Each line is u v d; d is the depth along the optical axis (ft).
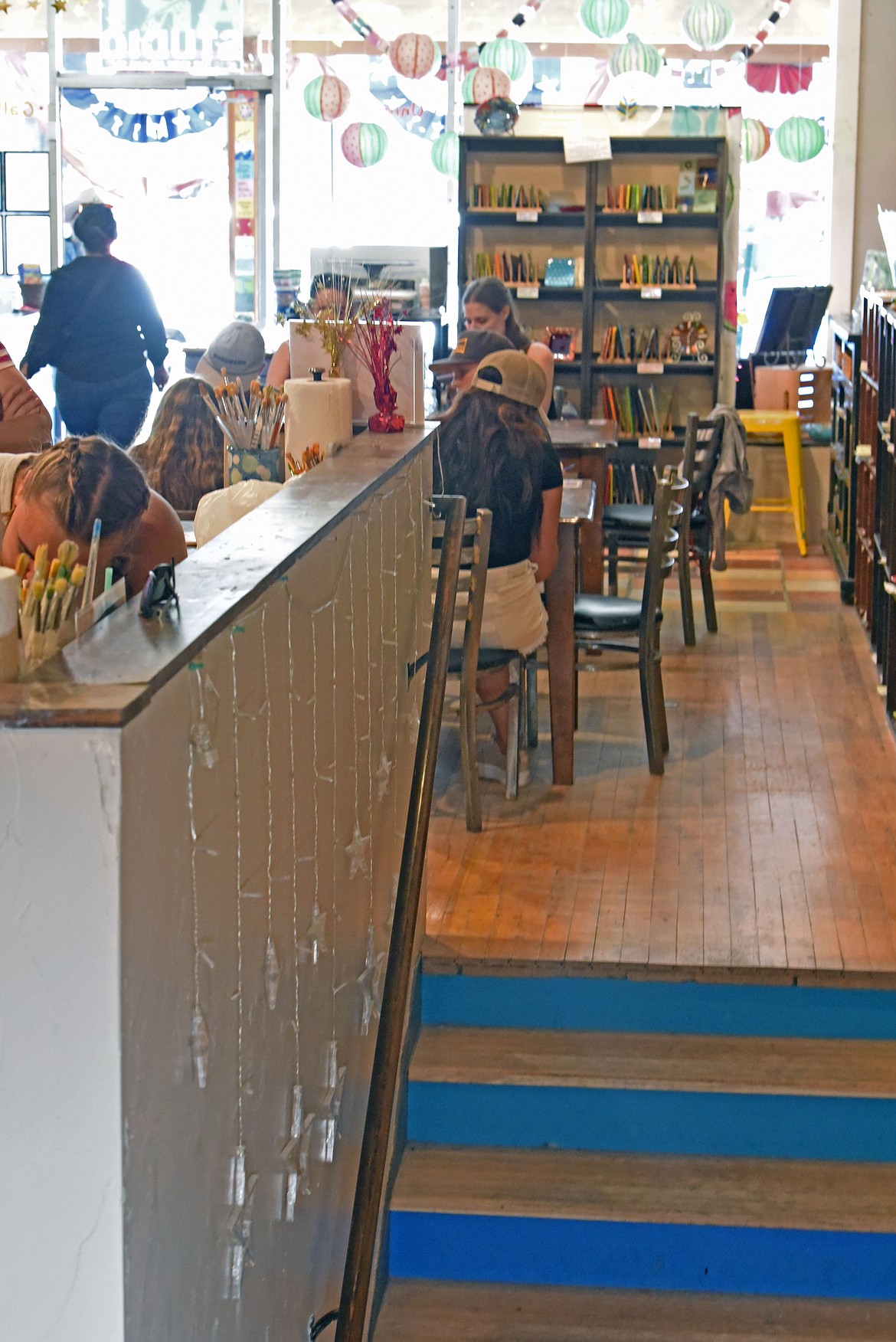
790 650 20.90
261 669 5.80
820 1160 10.69
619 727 17.47
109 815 4.09
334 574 7.28
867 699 18.49
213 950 5.18
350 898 8.06
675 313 29.17
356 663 7.98
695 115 28.17
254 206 32.89
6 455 8.15
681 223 28.68
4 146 32.91
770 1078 10.64
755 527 28.86
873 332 21.39
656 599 15.39
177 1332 4.94
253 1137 5.93
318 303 11.18
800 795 15.08
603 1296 10.17
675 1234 10.15
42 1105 4.29
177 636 4.74
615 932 11.76
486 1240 10.29
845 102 31.63
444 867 13.16
